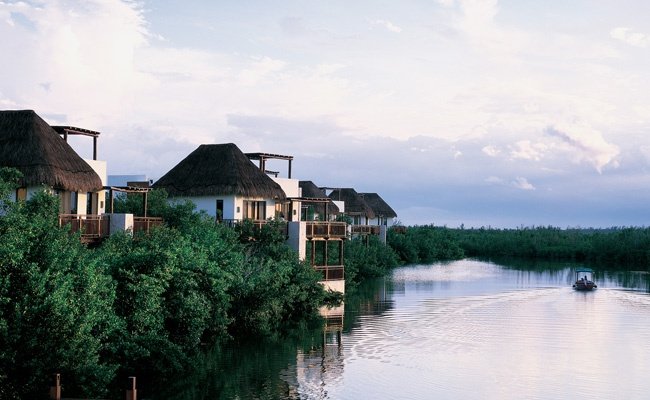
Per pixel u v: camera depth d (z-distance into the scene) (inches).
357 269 2231.8
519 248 4050.2
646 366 1024.9
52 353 710.5
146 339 874.8
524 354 1096.8
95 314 771.4
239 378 912.3
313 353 1076.5
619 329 1344.7
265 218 1774.1
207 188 1653.5
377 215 3420.3
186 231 1259.2
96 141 1393.9
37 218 781.9
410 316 1486.2
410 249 3430.1
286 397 827.4
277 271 1311.5
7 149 1114.7
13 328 693.3
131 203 1467.8
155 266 904.3
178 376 916.0
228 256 1234.0
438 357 1063.6
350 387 879.1
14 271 717.9
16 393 710.5
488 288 2118.6
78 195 1227.9
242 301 1210.6
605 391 887.1
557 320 1453.0
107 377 750.5
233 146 1765.5
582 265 3356.3
